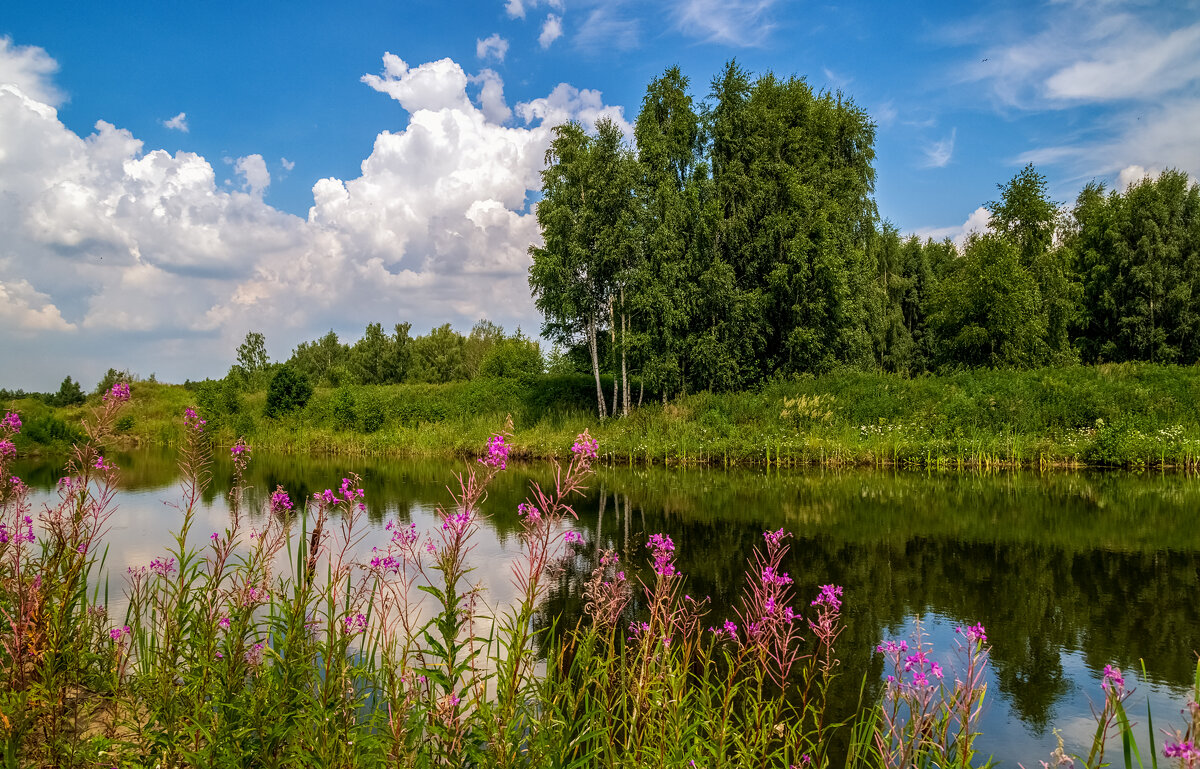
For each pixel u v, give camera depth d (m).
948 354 36.09
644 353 27.89
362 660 4.04
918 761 3.56
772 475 20.28
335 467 24.11
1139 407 22.30
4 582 3.70
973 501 15.41
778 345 30.89
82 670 4.37
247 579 3.81
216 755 3.04
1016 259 32.72
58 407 40.66
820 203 30.47
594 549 11.02
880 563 10.30
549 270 27.30
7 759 3.06
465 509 3.13
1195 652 6.92
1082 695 6.02
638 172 28.00
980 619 7.89
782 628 3.91
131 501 15.69
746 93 31.56
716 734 3.55
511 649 2.98
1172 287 37.88
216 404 35.94
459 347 69.19
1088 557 10.55
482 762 2.86
